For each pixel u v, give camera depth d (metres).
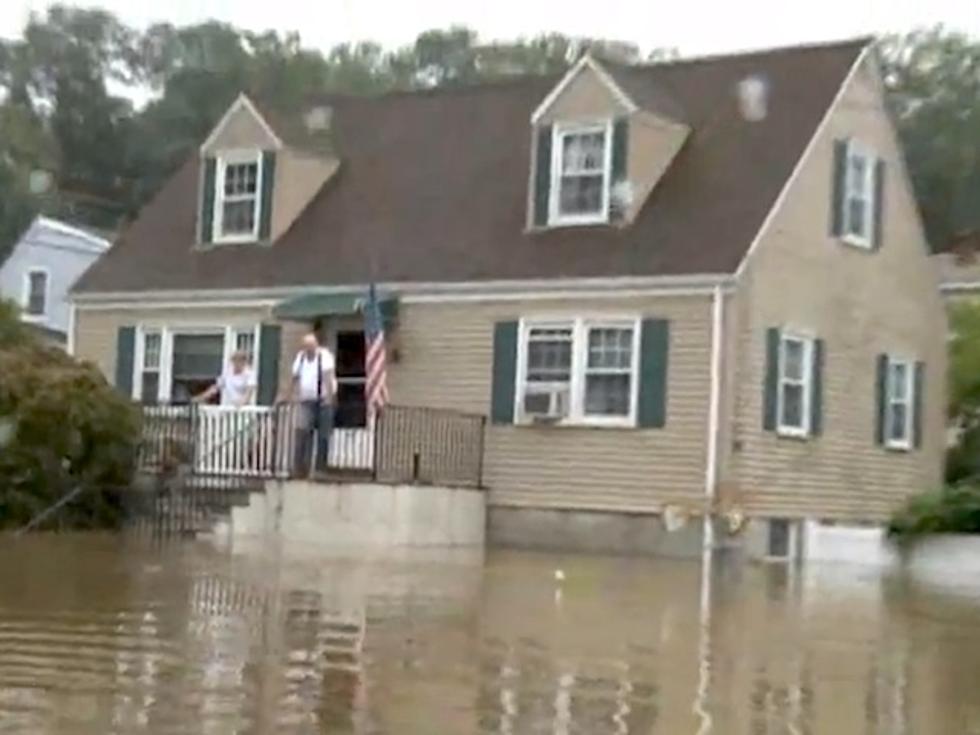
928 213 52.78
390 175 28.83
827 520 25.58
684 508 23.53
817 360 25.48
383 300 26.27
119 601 11.52
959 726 7.66
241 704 7.15
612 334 24.52
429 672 8.50
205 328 28.31
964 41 57.22
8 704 6.90
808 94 26.02
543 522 24.56
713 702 7.98
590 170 25.48
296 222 28.72
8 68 71.38
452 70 71.12
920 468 28.52
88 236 47.94
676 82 27.31
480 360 25.53
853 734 7.25
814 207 25.48
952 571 22.44
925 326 28.86
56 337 46.22
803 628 12.23
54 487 19.39
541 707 7.54
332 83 70.69
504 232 26.27
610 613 12.64
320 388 21.89
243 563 16.14
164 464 20.98
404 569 16.81
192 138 68.00
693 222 24.50
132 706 6.96
